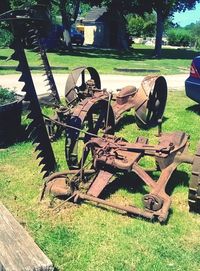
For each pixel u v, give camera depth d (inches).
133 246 170.6
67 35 1177.4
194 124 353.1
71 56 979.3
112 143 213.5
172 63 922.1
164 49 1640.0
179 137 221.5
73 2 1212.5
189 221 190.4
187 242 174.4
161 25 1198.3
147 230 181.0
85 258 163.0
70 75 326.6
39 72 618.8
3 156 265.6
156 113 350.9
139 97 319.6
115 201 207.9
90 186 203.0
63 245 170.9
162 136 226.7
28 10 190.9
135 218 190.2
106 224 185.8
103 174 206.8
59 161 254.1
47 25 206.7
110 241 173.8
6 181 228.8
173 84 576.1
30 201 206.2
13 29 199.2
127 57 1060.5
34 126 218.4
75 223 186.5
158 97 349.1
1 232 157.9
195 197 187.8
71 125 226.1
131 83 562.6
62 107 253.6
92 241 173.6
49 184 206.2
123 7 1269.7
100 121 252.2
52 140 289.7
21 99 294.7
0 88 303.1
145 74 666.2
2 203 199.9
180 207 203.6
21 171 242.2
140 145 211.2
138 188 221.9
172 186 225.9
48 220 188.9
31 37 212.1
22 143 290.2
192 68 355.3
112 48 1472.7
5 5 835.4
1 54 914.1
